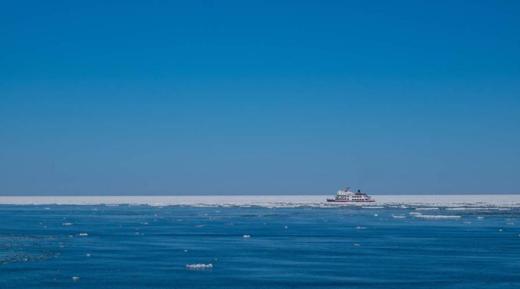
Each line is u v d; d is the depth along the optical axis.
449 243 79.12
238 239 84.19
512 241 81.44
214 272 56.28
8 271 56.12
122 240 81.88
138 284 50.94
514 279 53.28
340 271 57.00
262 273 55.88
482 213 149.00
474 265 60.47
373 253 69.19
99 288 49.38
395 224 112.62
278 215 145.50
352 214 148.62
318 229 101.38
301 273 55.94
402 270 57.62
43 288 49.25
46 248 72.19
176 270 57.19
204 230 99.06
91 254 67.25
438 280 52.88
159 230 98.56
